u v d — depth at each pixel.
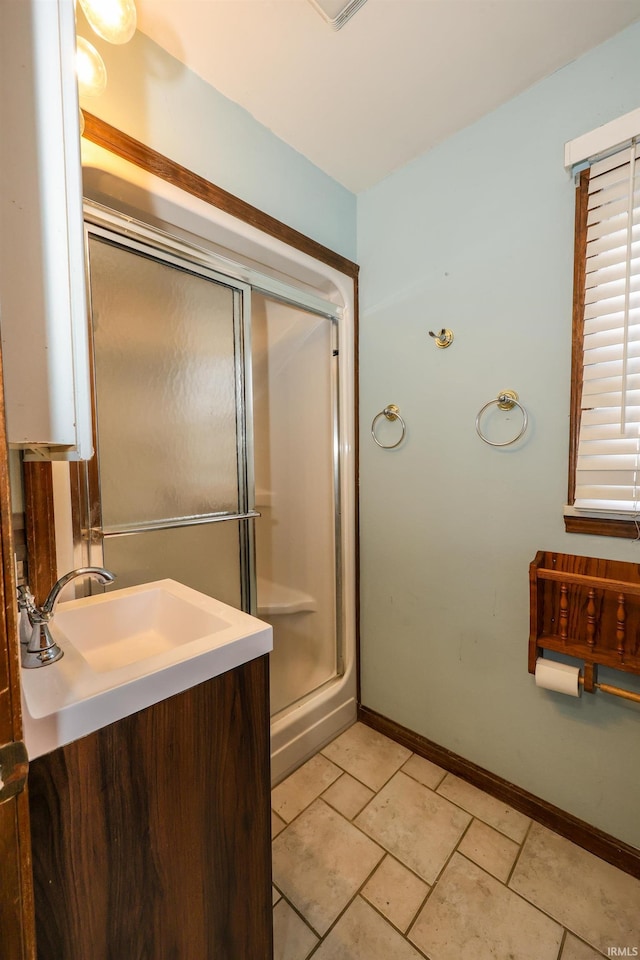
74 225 0.50
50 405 0.51
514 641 1.33
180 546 1.29
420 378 1.52
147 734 0.63
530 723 1.31
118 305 1.11
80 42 0.78
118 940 0.60
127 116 1.02
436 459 1.49
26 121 0.47
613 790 1.16
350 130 1.35
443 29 1.01
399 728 1.68
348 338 1.71
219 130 1.20
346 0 0.94
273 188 1.36
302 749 1.56
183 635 0.94
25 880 0.41
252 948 0.81
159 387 1.22
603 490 1.09
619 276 1.06
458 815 1.33
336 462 1.82
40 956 0.52
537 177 1.20
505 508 1.32
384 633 1.71
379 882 1.12
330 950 0.97
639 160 1.02
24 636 0.70
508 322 1.28
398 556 1.64
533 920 1.02
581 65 1.10
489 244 1.31
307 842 1.25
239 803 0.77
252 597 1.49
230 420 1.41
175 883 0.67
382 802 1.39
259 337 2.09
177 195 1.11
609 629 1.12
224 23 1.00
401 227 1.55
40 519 0.95
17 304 0.48
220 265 1.34
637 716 1.11
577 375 1.15
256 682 0.79
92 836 0.57
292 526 2.10
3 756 0.40
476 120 1.31
